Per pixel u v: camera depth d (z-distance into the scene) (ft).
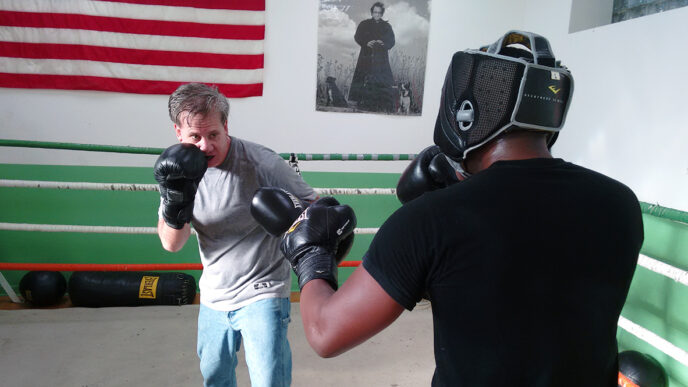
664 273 6.02
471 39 11.02
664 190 7.05
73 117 9.82
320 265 2.74
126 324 8.87
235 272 4.72
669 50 6.93
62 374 7.16
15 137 9.68
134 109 10.02
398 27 10.61
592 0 9.23
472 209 1.96
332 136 10.83
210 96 4.32
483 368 1.98
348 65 10.58
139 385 6.95
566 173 2.13
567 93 2.18
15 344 7.98
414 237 1.98
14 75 9.43
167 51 9.91
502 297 1.93
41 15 9.36
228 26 10.02
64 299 10.19
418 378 7.43
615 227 2.07
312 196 4.92
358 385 7.17
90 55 9.62
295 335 8.68
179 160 4.04
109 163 10.04
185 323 9.00
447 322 2.04
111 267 9.63
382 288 2.04
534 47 2.15
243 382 7.09
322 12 10.27
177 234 4.69
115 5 9.59
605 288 2.05
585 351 2.01
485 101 2.11
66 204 10.05
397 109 10.98
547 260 1.94
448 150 2.37
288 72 10.41
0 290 10.21
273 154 4.84
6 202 9.83
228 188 4.61
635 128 7.59
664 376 6.73
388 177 11.15
